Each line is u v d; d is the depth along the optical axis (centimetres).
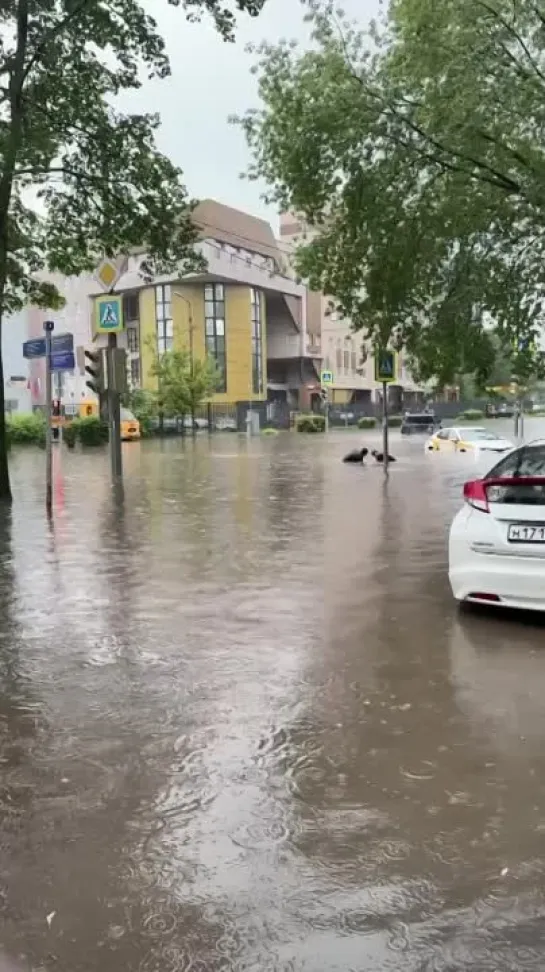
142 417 5769
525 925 312
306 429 6788
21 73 1602
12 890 339
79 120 1762
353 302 1524
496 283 1335
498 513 723
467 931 309
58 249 1988
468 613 760
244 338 7906
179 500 1706
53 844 373
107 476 2375
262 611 775
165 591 862
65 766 452
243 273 7781
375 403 9862
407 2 1240
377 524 1329
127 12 1700
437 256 1341
